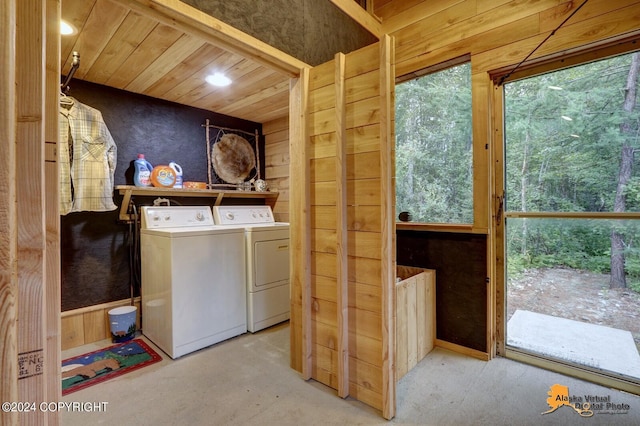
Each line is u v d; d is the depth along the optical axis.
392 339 1.59
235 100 2.99
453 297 2.31
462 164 2.37
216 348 2.40
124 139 2.71
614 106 1.79
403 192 2.73
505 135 2.18
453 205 2.42
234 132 3.57
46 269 0.93
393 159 1.60
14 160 0.77
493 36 2.11
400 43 2.59
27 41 0.85
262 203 3.84
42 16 0.88
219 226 2.94
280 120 3.64
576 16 1.81
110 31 1.78
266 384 1.90
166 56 2.09
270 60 1.81
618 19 1.68
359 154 1.71
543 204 2.04
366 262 1.69
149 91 2.74
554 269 2.03
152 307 2.48
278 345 2.46
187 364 2.14
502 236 2.18
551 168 2.01
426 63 2.44
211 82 2.55
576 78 1.91
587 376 1.88
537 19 1.94
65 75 2.37
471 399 1.72
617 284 1.82
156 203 2.88
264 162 3.86
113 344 2.46
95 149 2.39
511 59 2.04
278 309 2.91
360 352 1.73
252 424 1.55
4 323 0.75
